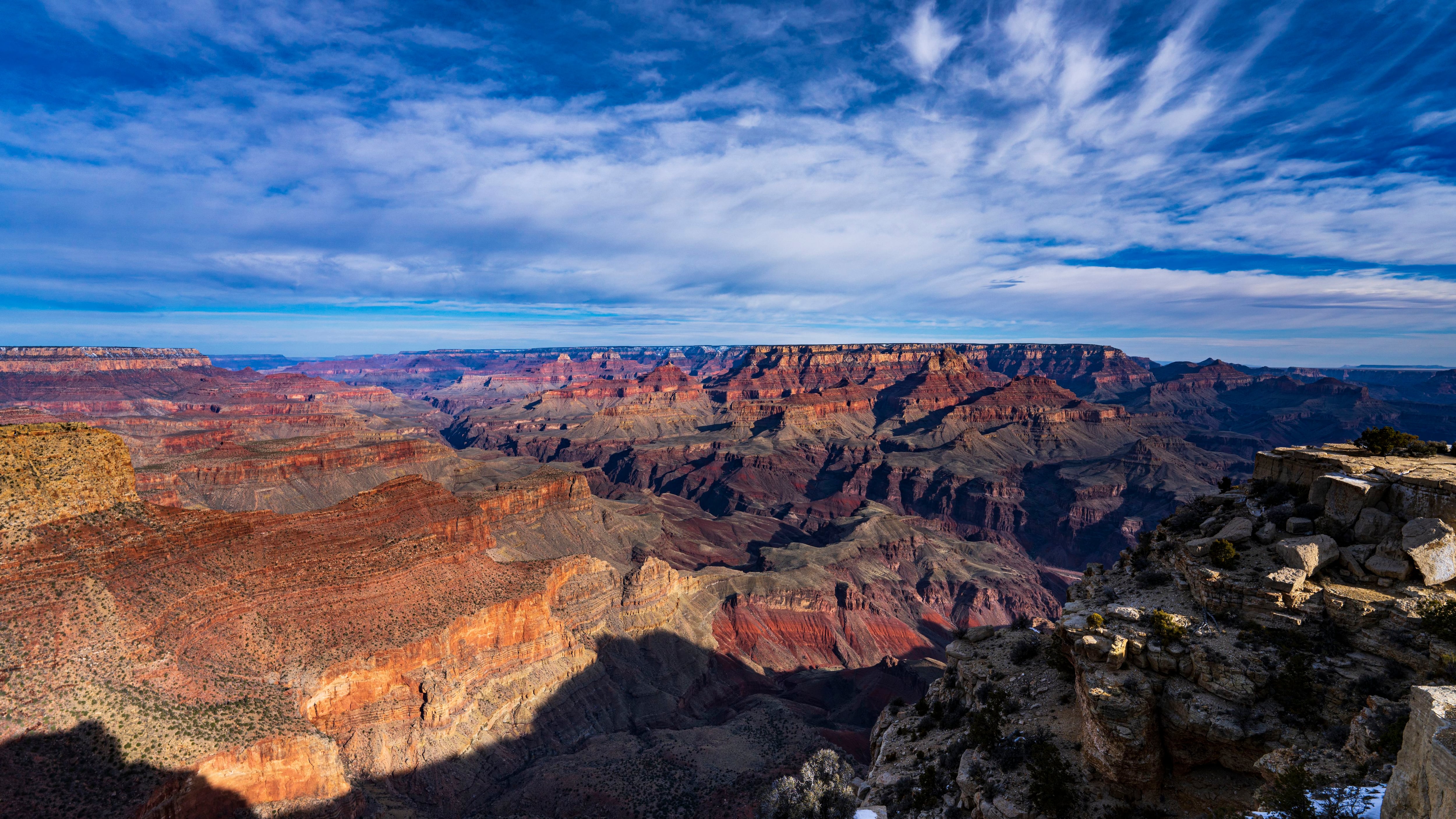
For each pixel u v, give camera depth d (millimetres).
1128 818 32812
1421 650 30094
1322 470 39812
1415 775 22312
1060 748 36938
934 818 38969
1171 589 39875
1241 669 32375
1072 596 48031
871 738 58531
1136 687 34094
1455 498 32938
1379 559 33562
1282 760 28984
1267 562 36312
